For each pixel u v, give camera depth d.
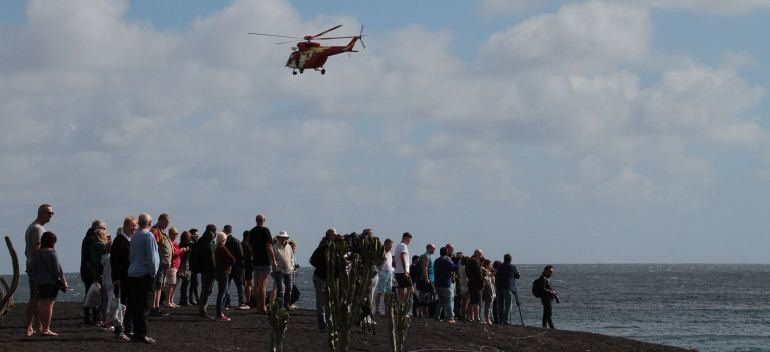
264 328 25.78
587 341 32.72
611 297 130.88
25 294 124.19
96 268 22.73
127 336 21.92
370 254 14.74
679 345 55.81
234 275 29.84
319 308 26.28
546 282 37.06
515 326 34.50
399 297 30.50
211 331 24.58
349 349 24.19
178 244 31.34
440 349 26.17
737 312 92.38
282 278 28.36
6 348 19.09
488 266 34.91
